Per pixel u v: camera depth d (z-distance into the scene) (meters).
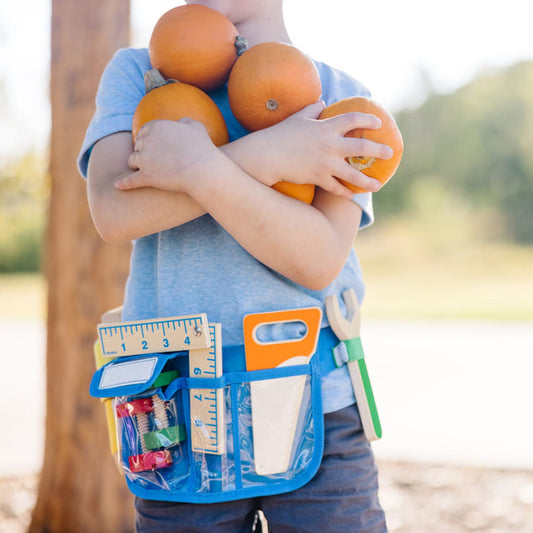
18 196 25.25
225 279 1.35
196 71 1.32
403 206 28.08
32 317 14.46
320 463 1.34
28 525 3.53
